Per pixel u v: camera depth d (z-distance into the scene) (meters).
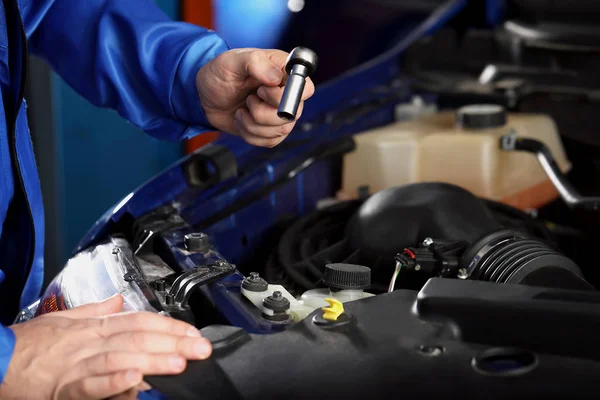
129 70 1.18
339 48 2.77
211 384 0.72
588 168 1.57
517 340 0.74
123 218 1.17
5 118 1.10
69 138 2.40
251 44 2.71
